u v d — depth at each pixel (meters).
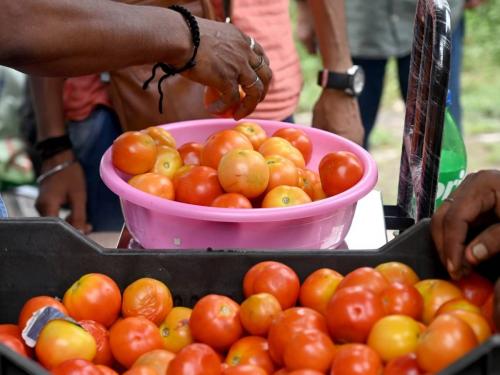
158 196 1.60
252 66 1.71
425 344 1.13
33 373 0.99
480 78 5.89
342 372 1.16
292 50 2.50
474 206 1.35
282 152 1.73
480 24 6.60
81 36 1.41
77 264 1.43
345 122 2.49
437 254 1.43
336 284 1.36
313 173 1.75
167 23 1.52
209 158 1.69
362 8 3.25
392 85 5.91
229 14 2.30
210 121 1.93
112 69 1.50
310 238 1.58
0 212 1.71
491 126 5.08
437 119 1.52
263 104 2.41
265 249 1.44
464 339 1.12
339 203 1.54
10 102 3.32
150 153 1.67
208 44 1.60
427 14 1.63
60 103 2.51
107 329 1.39
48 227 1.41
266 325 1.32
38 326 1.28
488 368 0.94
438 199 1.93
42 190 2.59
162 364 1.25
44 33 1.37
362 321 1.25
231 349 1.32
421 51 1.75
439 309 1.30
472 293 1.37
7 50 1.34
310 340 1.20
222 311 1.34
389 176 4.55
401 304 1.29
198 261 1.42
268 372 1.28
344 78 2.44
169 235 1.58
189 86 2.17
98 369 1.19
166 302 1.39
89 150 2.55
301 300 1.39
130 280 1.43
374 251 1.44
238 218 1.49
